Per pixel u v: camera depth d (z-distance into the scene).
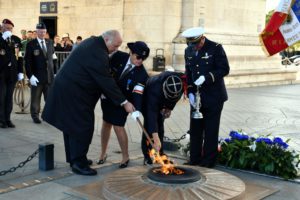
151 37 16.20
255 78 18.53
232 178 4.76
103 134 5.93
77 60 5.25
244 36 18.89
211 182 4.52
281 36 4.98
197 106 5.56
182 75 5.54
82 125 5.32
